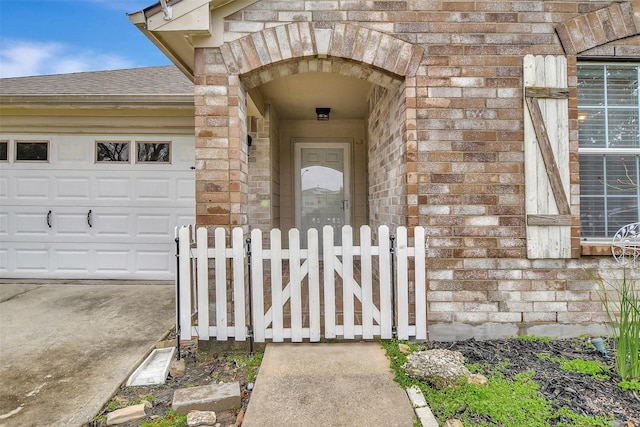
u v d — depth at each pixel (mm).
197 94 2982
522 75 3033
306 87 4809
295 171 6520
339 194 6562
